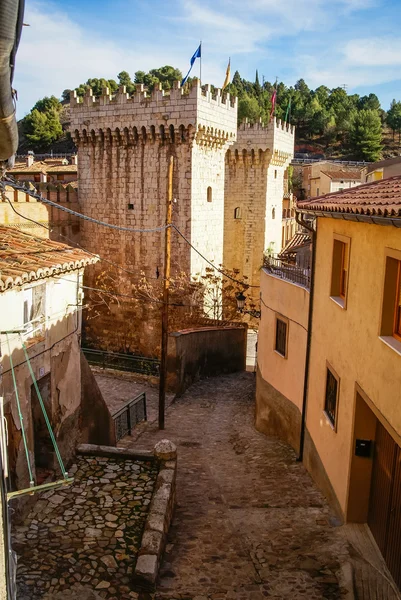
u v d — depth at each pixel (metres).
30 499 11.71
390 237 9.48
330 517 12.35
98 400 17.08
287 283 18.11
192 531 11.91
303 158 119.69
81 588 9.30
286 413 18.53
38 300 12.62
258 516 12.62
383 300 9.73
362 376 10.83
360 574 9.80
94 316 40.84
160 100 36.09
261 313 21.59
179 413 25.25
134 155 38.00
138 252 38.91
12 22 3.31
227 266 53.88
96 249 40.44
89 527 11.10
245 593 9.40
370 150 119.75
